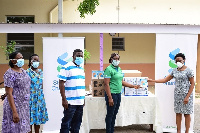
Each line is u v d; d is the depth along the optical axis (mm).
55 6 12562
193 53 5223
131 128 5719
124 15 12922
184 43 5211
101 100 5141
